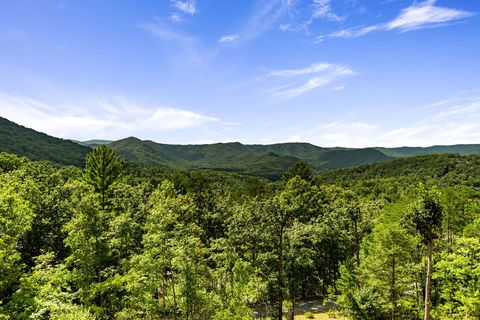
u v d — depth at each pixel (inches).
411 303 1111.6
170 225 1261.1
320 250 1641.2
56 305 691.4
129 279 928.3
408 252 1074.1
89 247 904.9
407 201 1738.4
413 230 1039.0
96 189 2058.3
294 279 1373.0
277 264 1357.0
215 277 1270.9
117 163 2241.6
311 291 1831.9
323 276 1717.5
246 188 2861.7
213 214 1817.2
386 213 1936.5
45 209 1217.4
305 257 1432.1
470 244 967.6
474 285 954.1
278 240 1398.9
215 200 2041.1
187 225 1402.6
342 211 1582.2
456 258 987.9
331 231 1628.9
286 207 1397.6
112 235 1021.2
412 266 1096.8
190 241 1080.2
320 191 2393.0
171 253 1039.6
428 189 993.5
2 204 777.6
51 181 1694.1
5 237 716.0
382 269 1096.2
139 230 1375.5
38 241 1161.4
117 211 1536.7
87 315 732.7
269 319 1304.1
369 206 1683.1
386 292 1103.0
